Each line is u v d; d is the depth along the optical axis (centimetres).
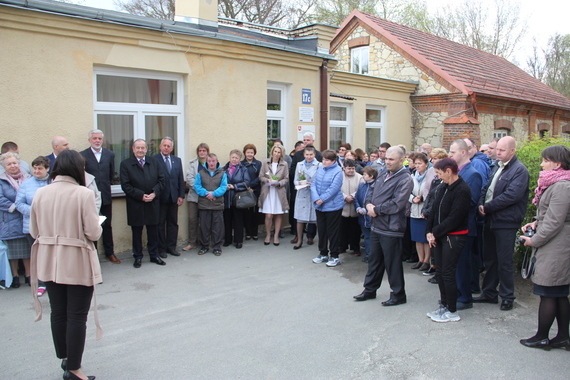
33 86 604
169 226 713
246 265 677
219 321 476
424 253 661
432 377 366
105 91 688
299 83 916
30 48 598
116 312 497
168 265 669
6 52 581
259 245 796
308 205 750
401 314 498
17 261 570
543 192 409
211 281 604
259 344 423
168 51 721
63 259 339
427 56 1380
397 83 1262
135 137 721
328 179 671
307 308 514
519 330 457
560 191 389
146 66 700
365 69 1505
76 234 343
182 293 557
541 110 1590
